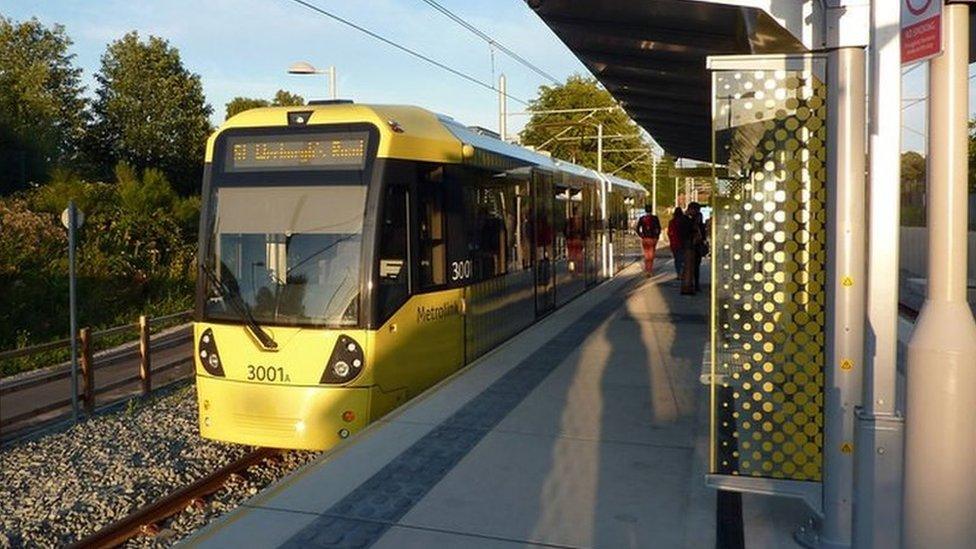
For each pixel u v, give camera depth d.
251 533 5.40
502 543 5.23
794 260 5.14
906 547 3.54
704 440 7.34
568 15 7.96
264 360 8.66
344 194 8.74
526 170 13.88
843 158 4.80
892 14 4.25
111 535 7.32
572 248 18.27
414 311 9.17
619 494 6.05
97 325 20.48
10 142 30.16
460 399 8.81
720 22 7.70
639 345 12.01
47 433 10.90
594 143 63.38
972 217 19.62
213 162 9.16
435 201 9.68
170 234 27.00
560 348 11.78
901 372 9.28
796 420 5.21
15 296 19.48
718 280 5.23
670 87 11.77
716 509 5.73
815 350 5.16
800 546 5.09
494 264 11.83
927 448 3.45
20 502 8.35
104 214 25.69
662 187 74.12
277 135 8.99
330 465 6.73
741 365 5.24
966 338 3.41
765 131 5.11
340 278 8.62
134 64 43.59
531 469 6.61
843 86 4.77
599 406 8.51
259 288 8.80
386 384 8.71
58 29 44.59
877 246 4.27
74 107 43.03
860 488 4.21
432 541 5.26
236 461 9.24
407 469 6.63
